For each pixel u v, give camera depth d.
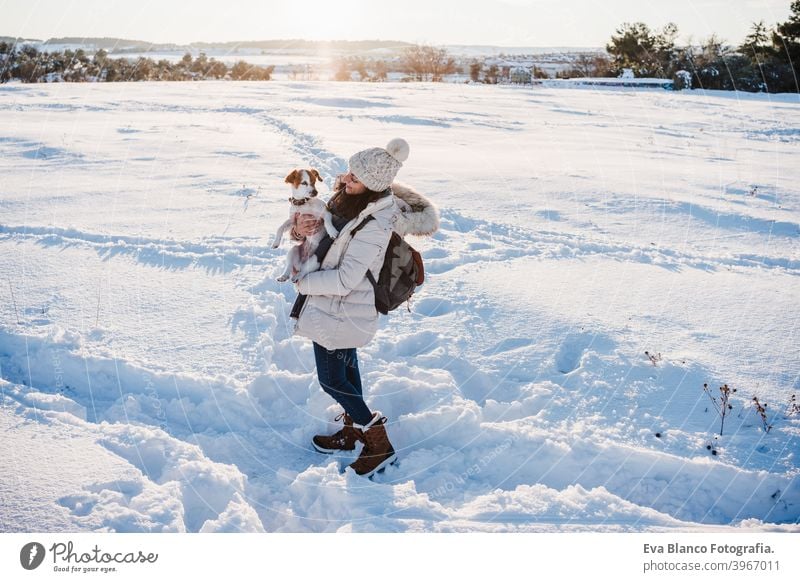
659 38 34.94
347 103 21.22
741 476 3.08
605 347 4.36
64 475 2.72
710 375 3.99
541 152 12.35
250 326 4.36
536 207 8.05
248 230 6.46
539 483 3.08
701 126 18.00
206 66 39.09
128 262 5.43
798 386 3.90
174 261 5.49
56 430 3.07
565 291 5.30
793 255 6.51
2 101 18.47
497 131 15.48
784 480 3.05
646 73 34.56
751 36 34.44
